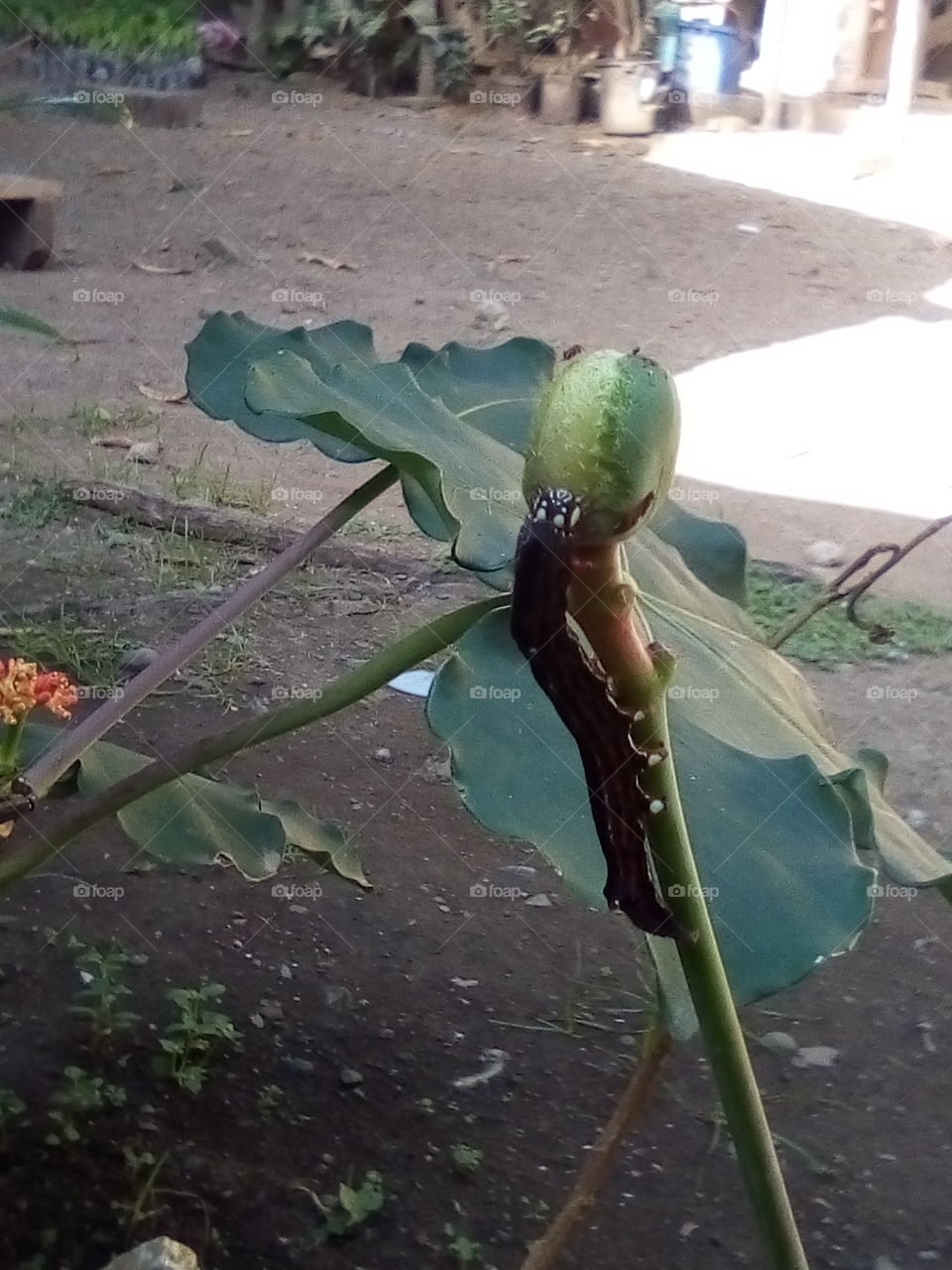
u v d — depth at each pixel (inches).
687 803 11.2
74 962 22.8
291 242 75.4
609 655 8.4
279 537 41.4
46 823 25.6
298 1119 20.1
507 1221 18.7
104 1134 19.3
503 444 16.1
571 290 70.6
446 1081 21.3
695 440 52.8
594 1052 22.3
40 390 52.6
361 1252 17.9
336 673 33.9
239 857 17.4
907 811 30.2
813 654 37.0
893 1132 21.1
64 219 75.2
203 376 17.3
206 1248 17.7
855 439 53.7
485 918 25.6
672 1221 18.9
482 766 10.7
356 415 12.6
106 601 36.1
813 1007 24.1
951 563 43.6
